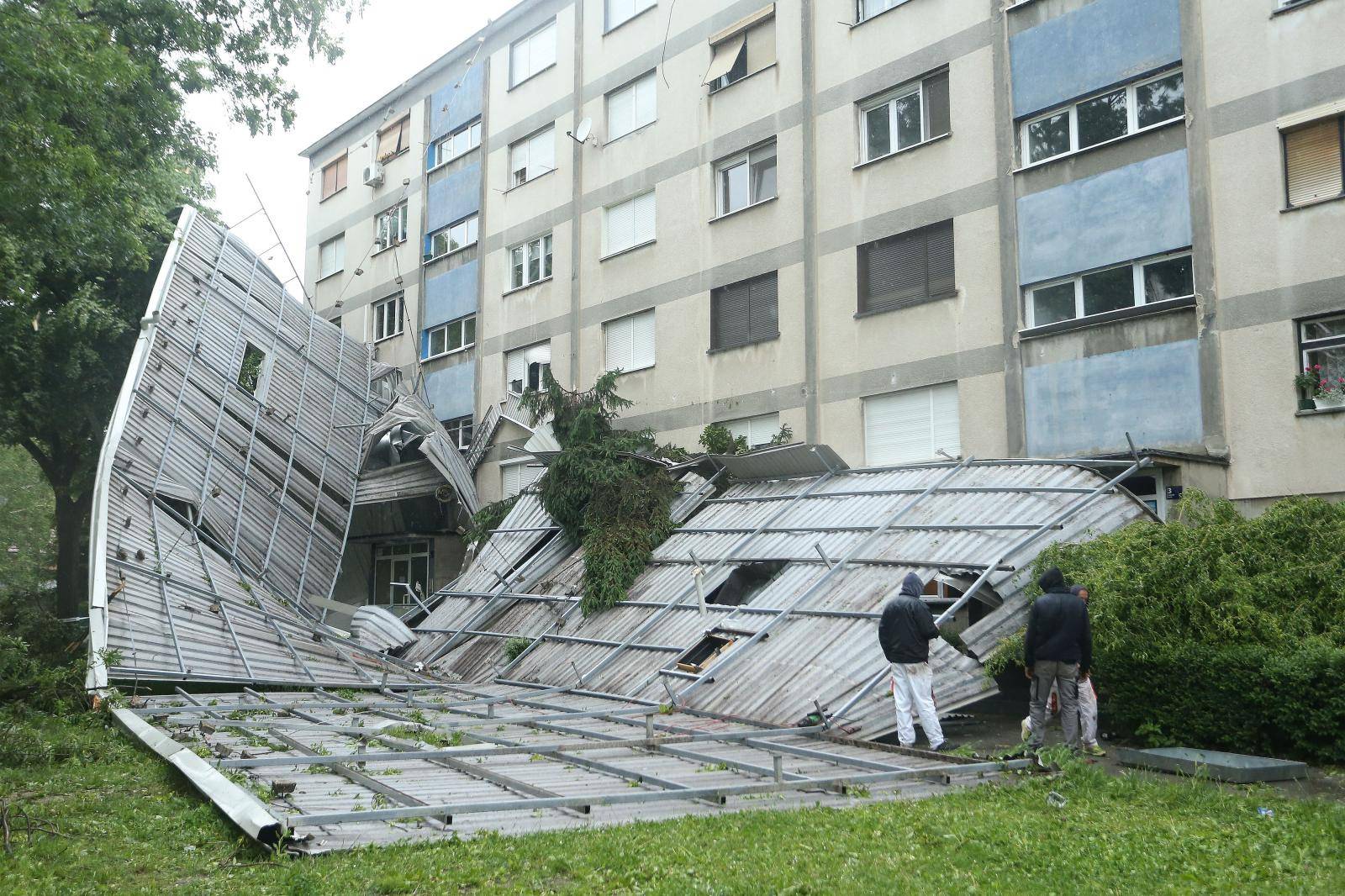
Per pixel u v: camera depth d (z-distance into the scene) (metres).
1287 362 13.25
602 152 24.61
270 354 26.19
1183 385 14.22
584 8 25.62
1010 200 16.55
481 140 28.81
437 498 25.70
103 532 16.69
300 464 24.30
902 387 17.78
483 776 8.35
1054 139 16.36
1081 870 5.54
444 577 27.11
